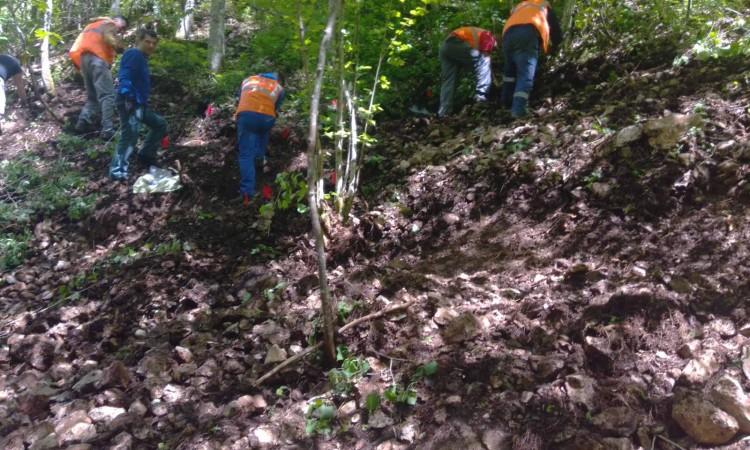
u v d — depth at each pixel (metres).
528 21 5.18
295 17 4.30
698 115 3.90
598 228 3.58
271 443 2.60
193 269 4.34
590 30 6.30
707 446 2.17
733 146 3.65
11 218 5.37
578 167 4.07
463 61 5.71
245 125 5.05
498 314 3.09
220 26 7.64
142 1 10.31
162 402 3.02
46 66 7.39
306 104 4.96
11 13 7.70
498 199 4.21
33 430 2.91
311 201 2.83
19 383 3.39
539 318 2.98
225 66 7.67
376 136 5.73
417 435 2.50
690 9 5.77
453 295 3.34
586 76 5.69
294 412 2.76
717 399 2.21
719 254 3.02
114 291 4.18
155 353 3.41
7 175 5.97
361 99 4.79
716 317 2.69
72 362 3.56
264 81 5.18
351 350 3.07
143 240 4.90
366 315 3.30
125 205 5.33
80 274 4.59
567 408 2.40
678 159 3.71
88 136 6.62
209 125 6.50
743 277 2.81
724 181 3.51
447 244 4.02
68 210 5.46
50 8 7.50
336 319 3.30
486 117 5.55
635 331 2.68
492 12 6.63
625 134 4.00
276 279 3.98
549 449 2.29
